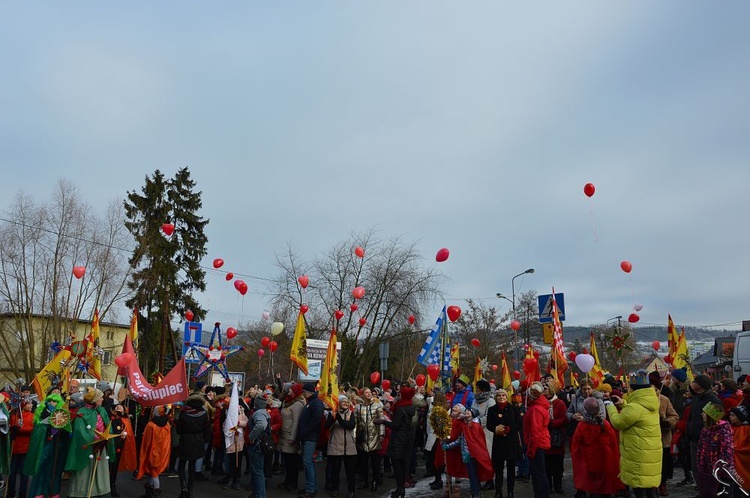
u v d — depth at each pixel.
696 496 9.95
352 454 11.56
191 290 39.53
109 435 9.11
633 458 7.59
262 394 10.87
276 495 11.61
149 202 38.66
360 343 38.75
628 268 16.75
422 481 13.38
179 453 10.71
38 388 12.51
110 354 47.44
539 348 46.31
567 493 11.17
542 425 9.52
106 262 33.44
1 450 10.54
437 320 16.34
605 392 9.74
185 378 10.25
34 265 32.84
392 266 37.41
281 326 16.36
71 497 8.92
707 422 7.81
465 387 12.17
